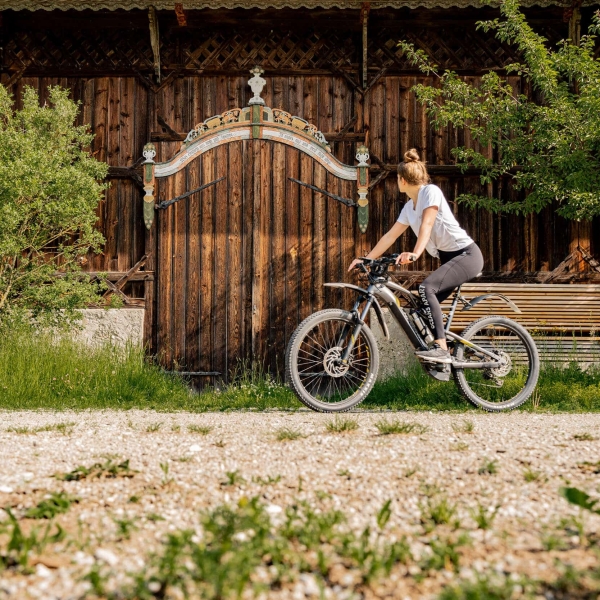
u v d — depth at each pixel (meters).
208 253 9.57
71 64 9.84
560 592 1.79
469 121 9.83
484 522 2.33
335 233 9.60
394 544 2.09
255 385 8.66
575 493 2.38
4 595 1.80
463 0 9.27
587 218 9.02
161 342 9.50
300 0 9.19
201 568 1.82
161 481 2.96
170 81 9.84
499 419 5.43
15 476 3.04
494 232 9.80
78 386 7.69
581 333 9.59
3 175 8.29
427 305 5.88
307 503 2.64
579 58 8.74
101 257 9.65
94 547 2.17
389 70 9.89
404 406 6.97
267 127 9.62
